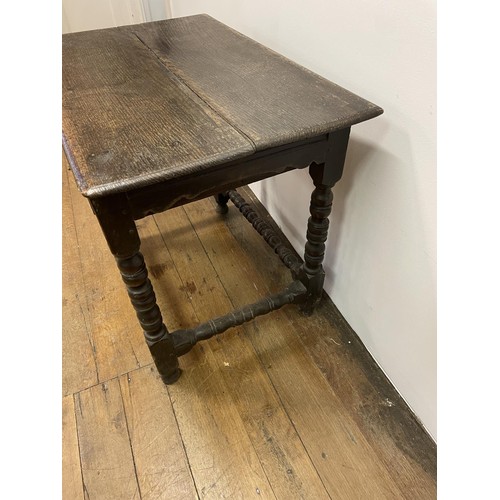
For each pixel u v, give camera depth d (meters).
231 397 0.90
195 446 0.82
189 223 1.39
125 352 0.99
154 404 0.89
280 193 1.27
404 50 0.59
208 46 0.89
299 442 0.83
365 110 0.63
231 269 1.22
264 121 0.60
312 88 0.70
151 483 0.77
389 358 0.90
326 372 0.95
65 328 1.05
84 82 0.73
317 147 0.68
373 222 0.80
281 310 1.09
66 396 0.91
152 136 0.57
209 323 0.88
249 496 0.75
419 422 0.85
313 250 0.91
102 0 1.78
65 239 1.33
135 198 0.56
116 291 1.15
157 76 0.75
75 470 0.79
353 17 0.67
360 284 0.93
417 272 0.72
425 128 0.59
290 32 0.89
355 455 0.81
